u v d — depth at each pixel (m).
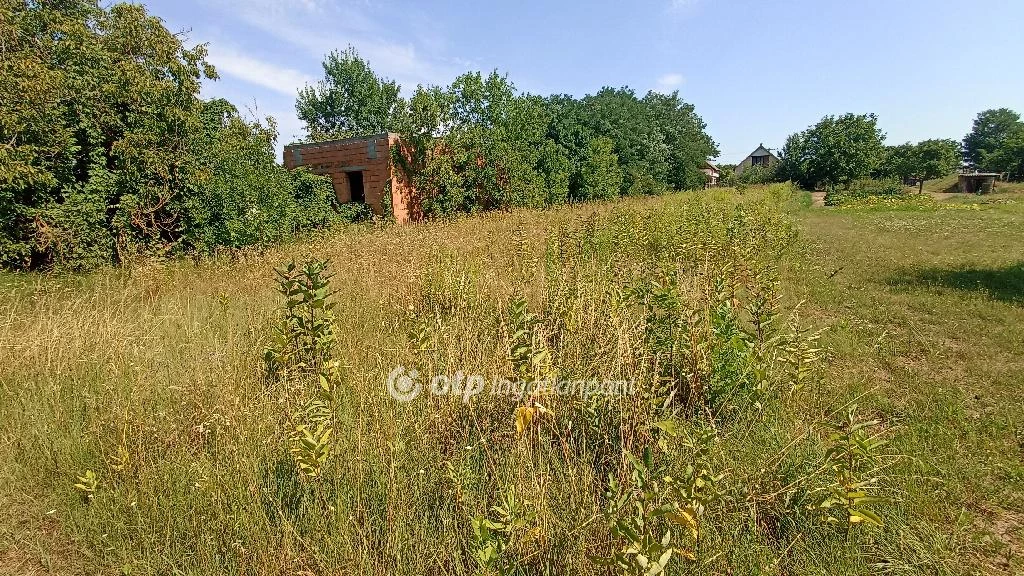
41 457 3.09
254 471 2.78
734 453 2.95
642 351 3.43
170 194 9.23
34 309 5.53
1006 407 3.66
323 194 13.36
